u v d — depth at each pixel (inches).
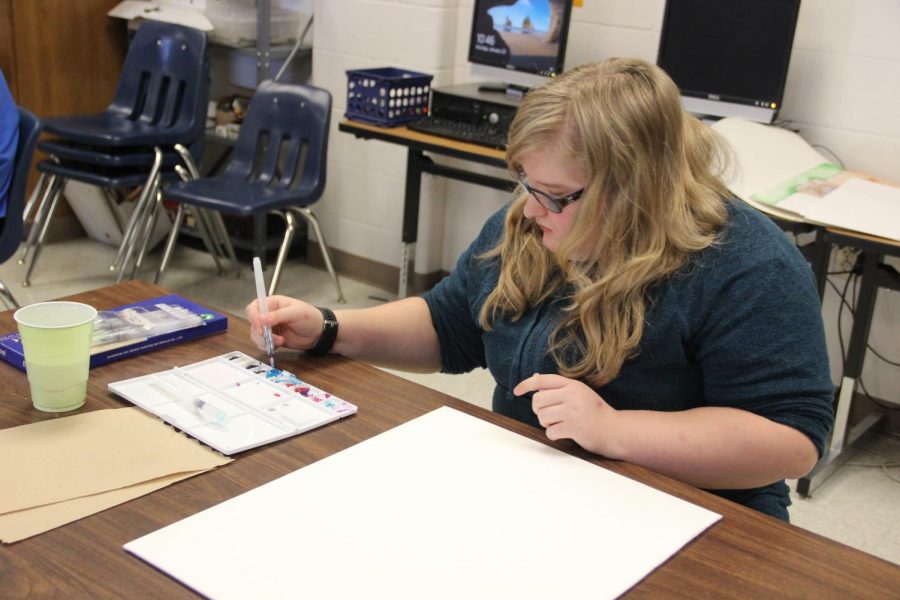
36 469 36.2
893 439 108.5
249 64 158.7
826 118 107.2
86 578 30.1
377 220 144.6
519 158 41.8
